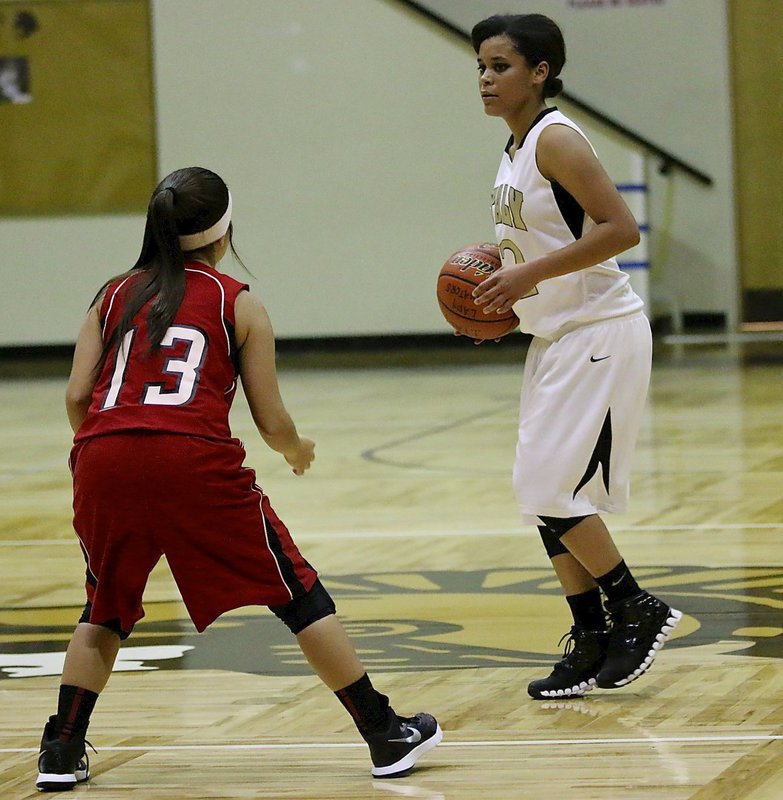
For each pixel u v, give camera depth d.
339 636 9.07
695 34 47.38
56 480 23.91
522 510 10.75
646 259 43.22
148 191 45.38
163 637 13.26
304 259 45.22
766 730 9.73
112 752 9.79
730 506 19.17
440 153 44.41
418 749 9.10
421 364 42.06
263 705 10.90
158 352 9.20
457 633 13.02
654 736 9.70
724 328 48.16
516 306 10.95
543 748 9.52
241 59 44.75
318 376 39.47
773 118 47.72
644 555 16.11
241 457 9.17
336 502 20.62
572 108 43.22
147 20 44.84
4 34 45.16
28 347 46.19
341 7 44.28
